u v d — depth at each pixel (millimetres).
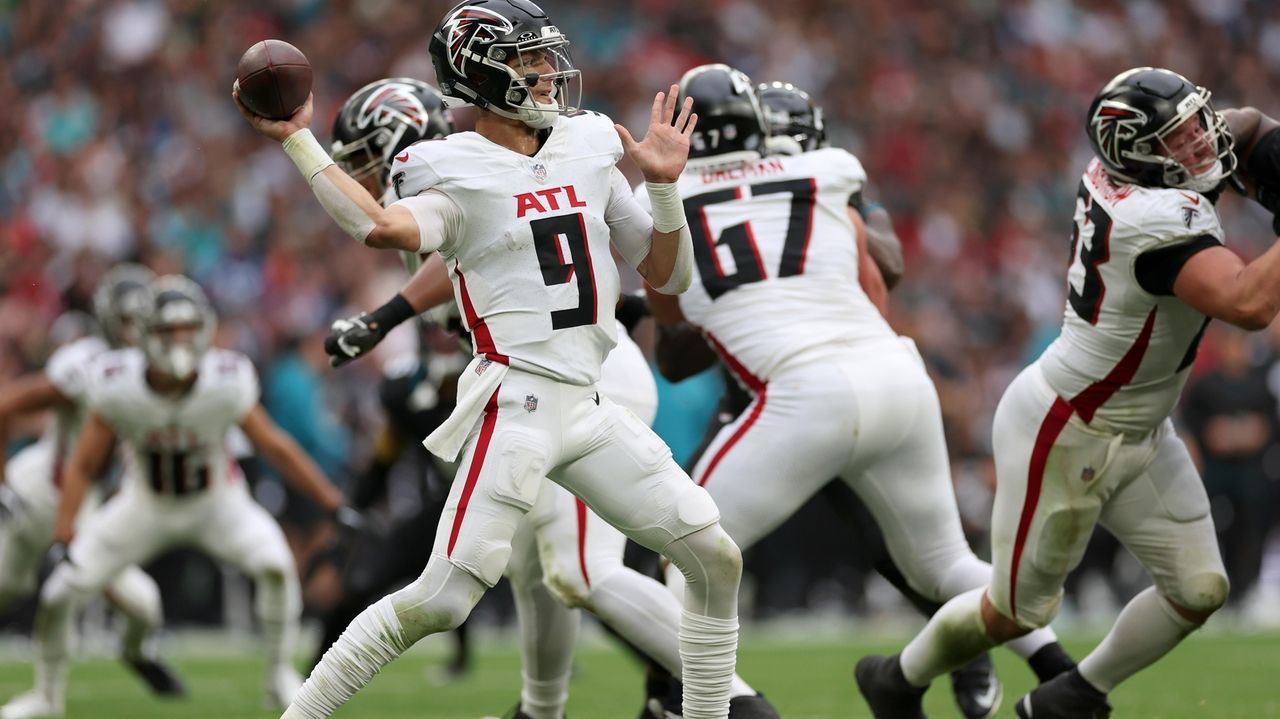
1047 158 60625
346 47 53594
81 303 41844
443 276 15508
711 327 16828
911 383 16391
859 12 61594
